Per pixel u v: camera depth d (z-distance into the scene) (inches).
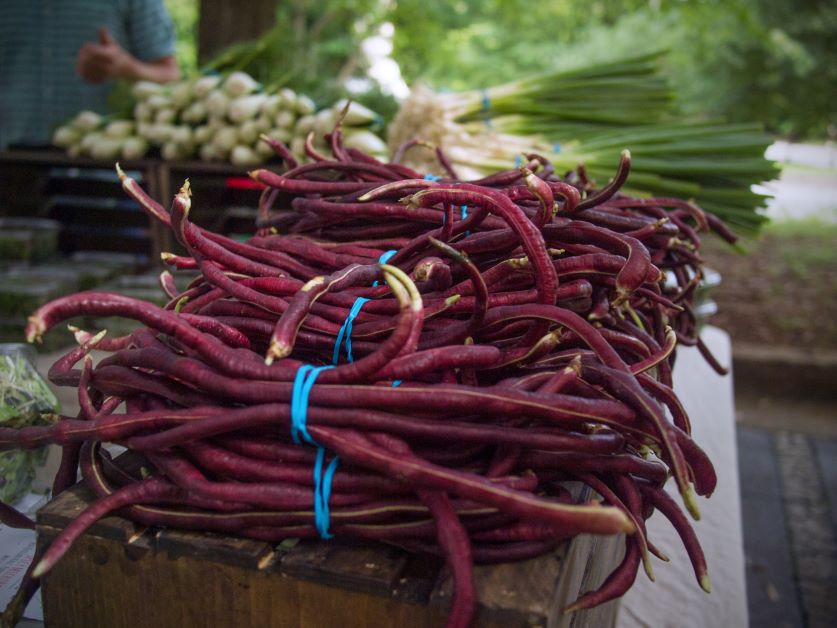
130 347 39.3
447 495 30.2
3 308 84.6
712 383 96.0
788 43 265.6
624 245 35.7
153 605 33.9
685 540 34.8
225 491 30.9
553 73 92.4
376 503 30.7
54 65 122.5
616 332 39.7
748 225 79.4
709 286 83.7
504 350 35.7
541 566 30.2
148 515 32.8
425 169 85.4
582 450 31.4
